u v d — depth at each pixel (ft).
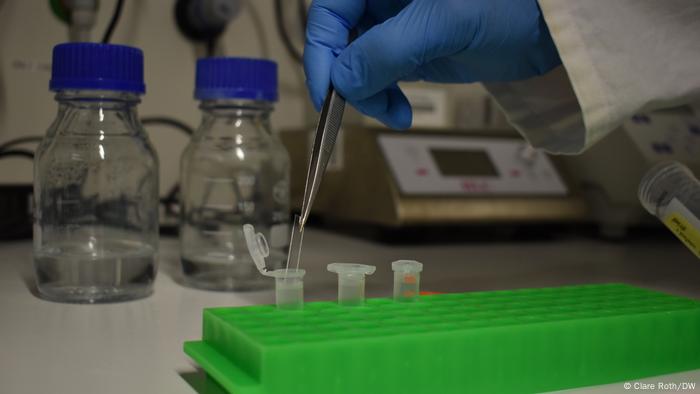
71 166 2.01
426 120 3.65
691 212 1.63
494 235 3.66
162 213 3.33
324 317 1.29
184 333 1.56
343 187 3.39
